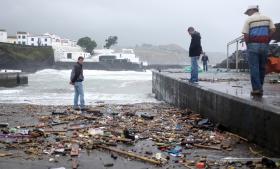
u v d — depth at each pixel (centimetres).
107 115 1570
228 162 808
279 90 1364
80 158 859
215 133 1143
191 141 1019
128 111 1731
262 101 1027
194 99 1616
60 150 913
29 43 13988
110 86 4228
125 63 13025
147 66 13838
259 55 1161
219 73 2908
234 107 1114
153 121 1397
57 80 6194
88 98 2683
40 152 908
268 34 1141
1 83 4472
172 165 800
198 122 1335
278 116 850
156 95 2814
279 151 851
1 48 10400
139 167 785
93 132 1142
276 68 1908
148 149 948
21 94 3122
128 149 948
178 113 1638
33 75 8300
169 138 1066
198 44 1784
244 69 3138
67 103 2316
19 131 1162
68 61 12712
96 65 12506
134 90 3575
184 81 1889
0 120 1443
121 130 1184
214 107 1306
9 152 908
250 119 1003
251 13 1151
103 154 898
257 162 801
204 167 777
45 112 1702
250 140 1005
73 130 1205
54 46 13612
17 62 10625
